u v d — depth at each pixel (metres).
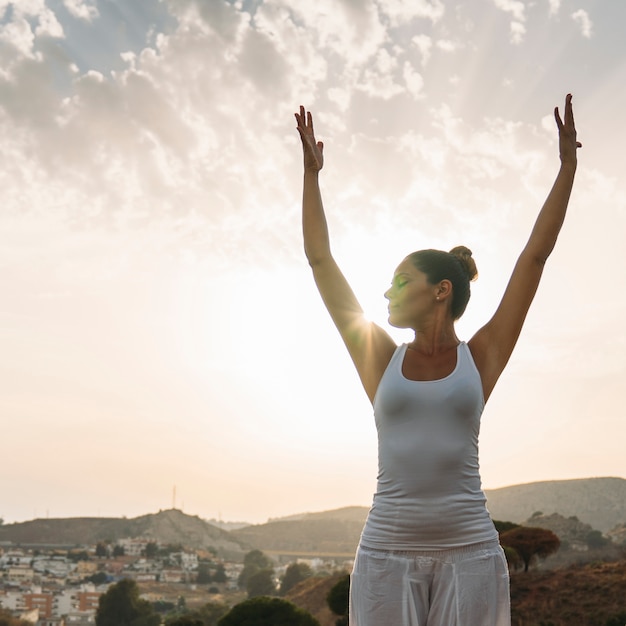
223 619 47.25
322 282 2.89
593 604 49.25
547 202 2.78
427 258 2.69
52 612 152.25
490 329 2.70
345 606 52.19
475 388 2.52
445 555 2.41
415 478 2.45
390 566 2.44
